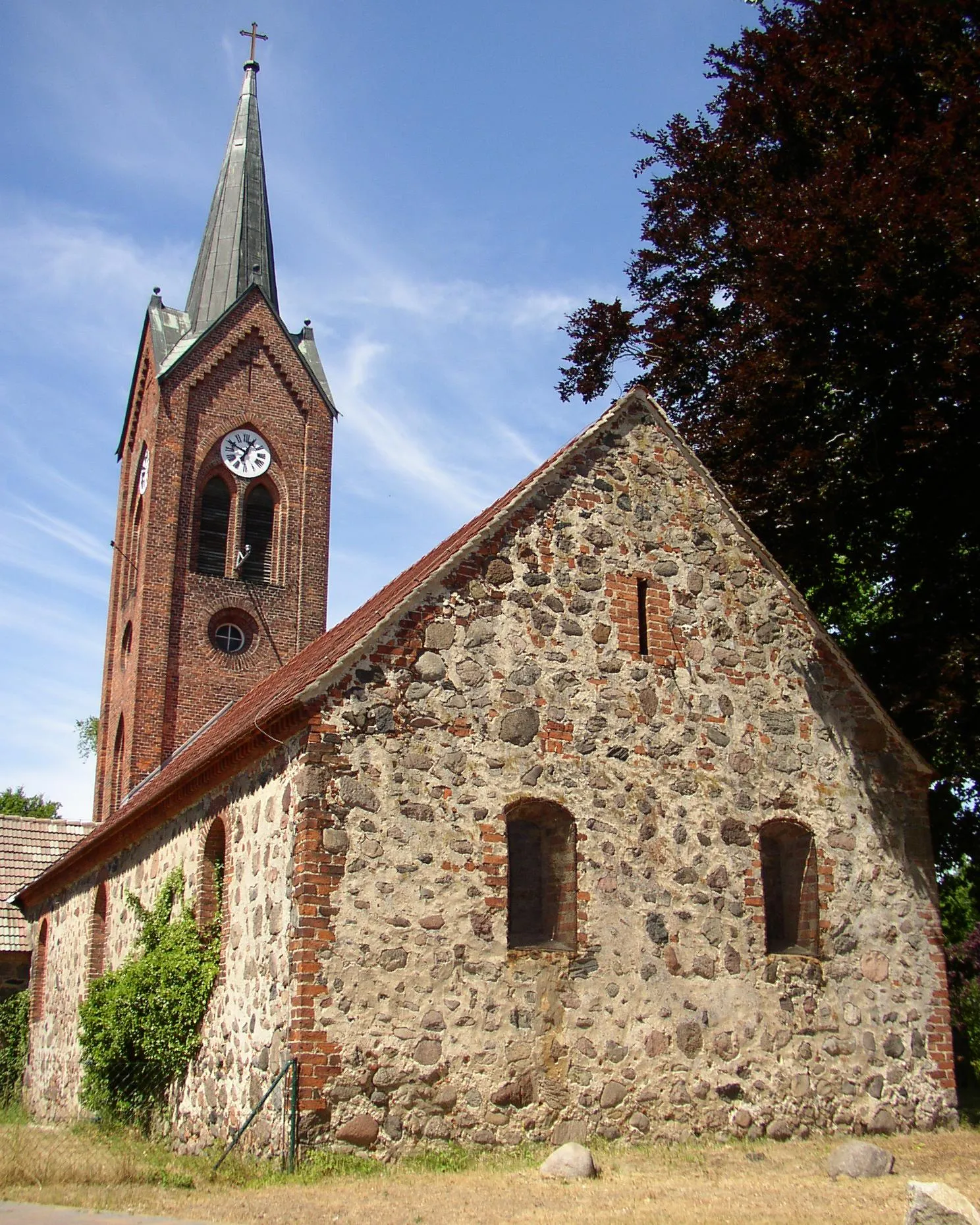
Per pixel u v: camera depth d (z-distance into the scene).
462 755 15.15
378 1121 13.54
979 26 18.62
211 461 36.06
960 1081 22.14
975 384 17.11
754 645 17.77
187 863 18.30
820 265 17.81
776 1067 16.09
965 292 16.95
